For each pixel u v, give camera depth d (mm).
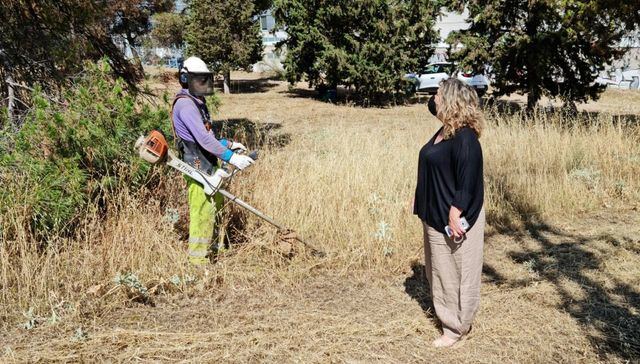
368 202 5742
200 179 4281
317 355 3381
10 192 4469
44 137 4781
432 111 3406
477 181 3197
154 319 3820
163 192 5277
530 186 6664
